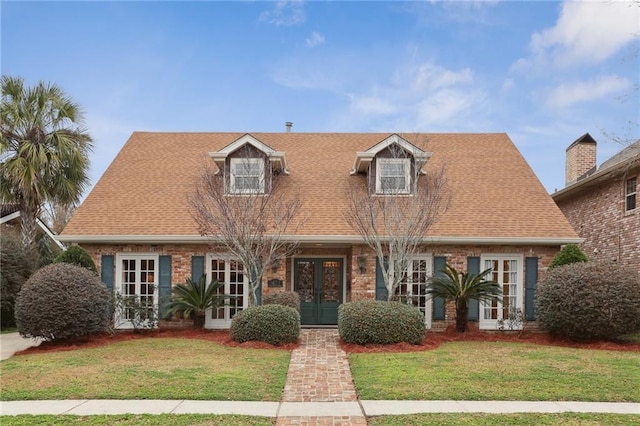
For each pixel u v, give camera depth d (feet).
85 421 19.53
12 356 35.83
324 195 51.39
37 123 55.36
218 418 20.07
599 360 31.65
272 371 28.68
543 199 50.67
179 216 48.37
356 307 38.40
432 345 38.06
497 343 39.99
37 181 54.13
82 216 48.37
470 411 21.15
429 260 47.37
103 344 39.52
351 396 23.95
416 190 47.06
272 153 49.96
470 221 47.52
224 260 45.34
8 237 55.42
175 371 28.30
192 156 58.03
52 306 37.91
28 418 19.88
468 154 58.13
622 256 53.83
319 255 51.01
